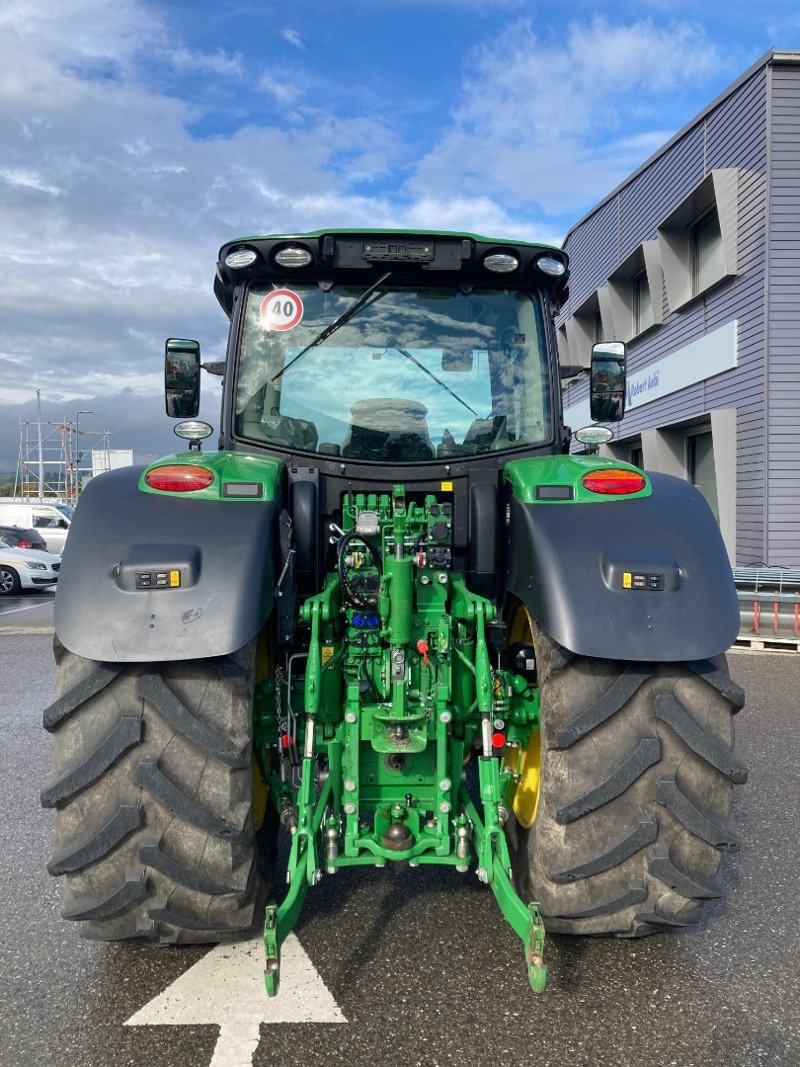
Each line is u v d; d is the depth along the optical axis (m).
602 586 2.21
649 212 15.09
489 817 2.33
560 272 3.05
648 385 15.43
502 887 2.17
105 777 2.12
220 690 2.15
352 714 2.51
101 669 2.14
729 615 2.21
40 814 3.88
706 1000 2.33
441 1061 2.06
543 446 3.10
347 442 3.04
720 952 2.59
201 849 2.14
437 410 3.08
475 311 3.12
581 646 2.12
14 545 17.44
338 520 3.00
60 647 2.23
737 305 11.98
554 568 2.26
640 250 15.05
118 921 2.21
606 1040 2.15
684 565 2.26
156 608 2.13
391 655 2.49
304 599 2.84
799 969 2.50
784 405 11.21
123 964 2.52
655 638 2.13
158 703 2.10
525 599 2.40
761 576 9.12
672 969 2.49
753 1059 2.08
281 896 2.92
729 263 11.96
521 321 3.13
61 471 48.88
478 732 2.72
